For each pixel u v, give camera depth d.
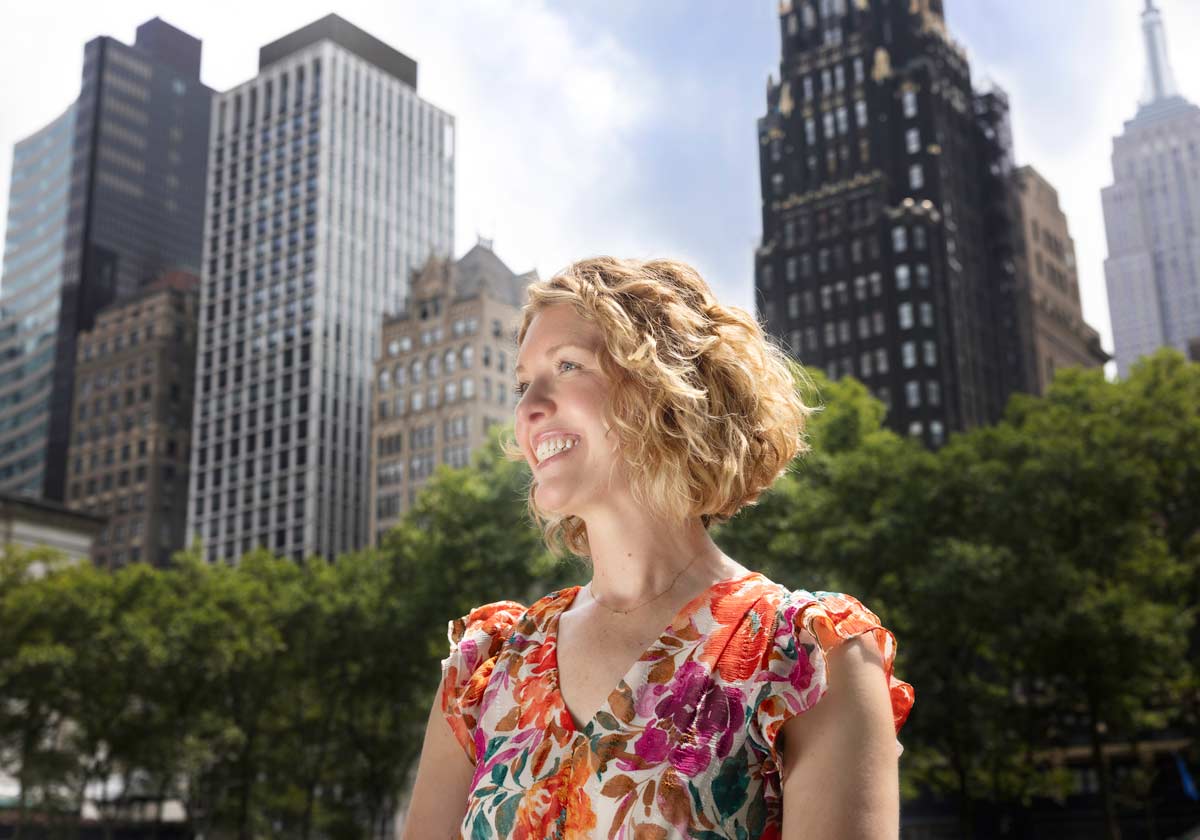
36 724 41.06
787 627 1.35
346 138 118.69
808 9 103.06
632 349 1.49
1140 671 28.83
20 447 137.75
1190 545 34.59
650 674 1.38
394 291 119.19
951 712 29.20
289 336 111.19
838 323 89.94
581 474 1.51
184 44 160.50
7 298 149.38
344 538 106.44
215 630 40.25
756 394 1.57
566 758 1.39
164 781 40.81
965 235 97.25
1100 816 51.53
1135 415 37.62
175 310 128.50
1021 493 31.22
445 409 96.56
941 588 28.31
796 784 1.29
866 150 95.75
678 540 1.51
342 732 42.03
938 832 55.66
